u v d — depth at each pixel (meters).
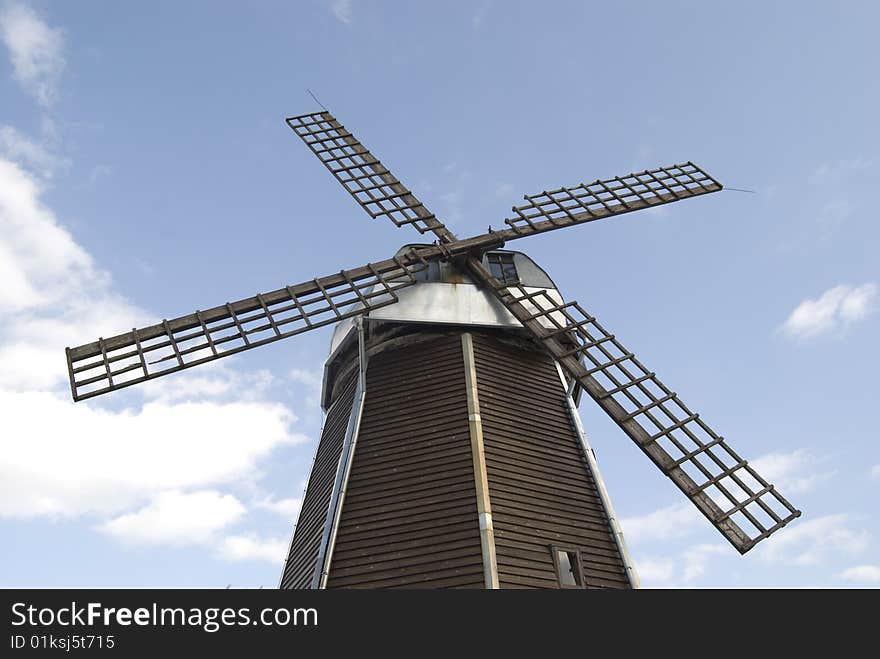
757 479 13.70
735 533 12.77
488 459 13.69
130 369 13.65
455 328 16.06
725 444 14.19
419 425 14.57
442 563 12.46
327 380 18.09
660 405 14.69
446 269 16.92
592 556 13.37
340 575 12.91
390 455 14.32
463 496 13.16
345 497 13.95
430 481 13.60
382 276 16.52
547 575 12.62
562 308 16.48
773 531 12.88
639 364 15.45
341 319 15.09
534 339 16.69
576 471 14.72
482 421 14.29
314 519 15.05
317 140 21.02
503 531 12.77
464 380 14.99
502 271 17.44
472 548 12.45
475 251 17.08
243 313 15.04
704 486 13.47
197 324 14.70
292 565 15.42
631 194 19.39
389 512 13.45
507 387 15.39
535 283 17.36
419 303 15.95
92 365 13.65
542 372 16.31
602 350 15.70
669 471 13.53
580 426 15.52
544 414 15.44
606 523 14.08
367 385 15.76
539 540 13.04
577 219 18.34
